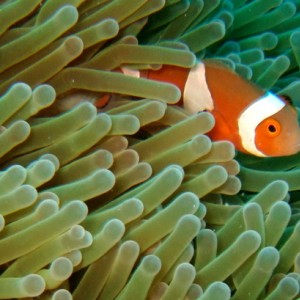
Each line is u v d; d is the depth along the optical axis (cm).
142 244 29
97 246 28
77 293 29
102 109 34
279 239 32
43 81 32
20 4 32
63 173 31
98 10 34
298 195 37
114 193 31
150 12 35
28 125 29
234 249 30
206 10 39
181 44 36
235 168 33
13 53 32
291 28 44
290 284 29
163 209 30
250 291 30
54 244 28
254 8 42
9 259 28
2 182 28
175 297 28
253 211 31
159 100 33
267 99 33
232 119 34
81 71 33
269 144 33
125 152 31
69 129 31
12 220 29
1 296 27
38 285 27
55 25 31
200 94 34
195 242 32
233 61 39
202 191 32
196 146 32
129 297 28
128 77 33
